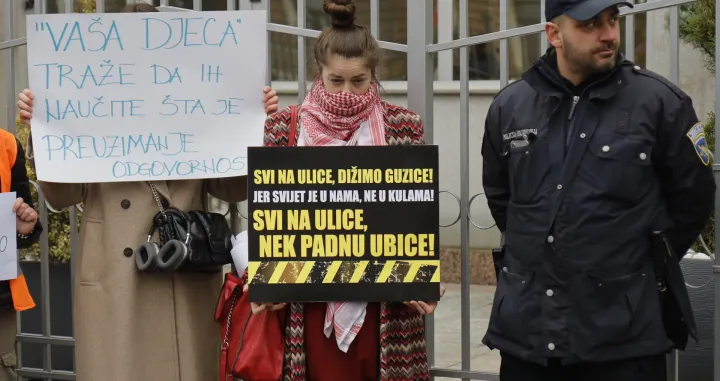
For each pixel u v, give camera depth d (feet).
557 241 10.29
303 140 11.64
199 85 13.11
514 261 10.73
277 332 11.82
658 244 10.27
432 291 11.19
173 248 12.73
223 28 13.07
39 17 13.14
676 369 12.56
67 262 19.31
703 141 10.37
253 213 11.22
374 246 11.23
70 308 18.85
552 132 10.50
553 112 10.52
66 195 13.42
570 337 10.23
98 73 13.14
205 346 13.46
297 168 11.22
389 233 11.21
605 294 10.16
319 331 11.57
